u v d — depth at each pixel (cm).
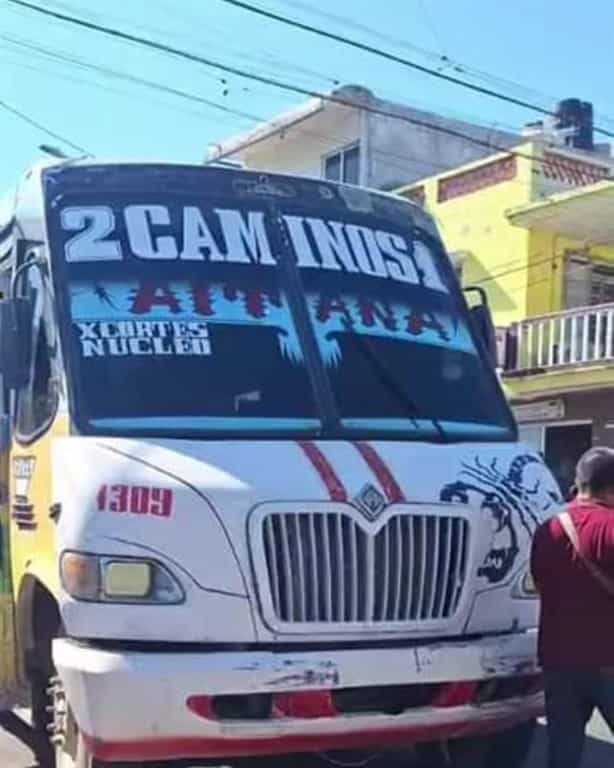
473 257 2598
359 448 605
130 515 554
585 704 615
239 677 538
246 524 555
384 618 569
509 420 689
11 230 727
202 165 708
